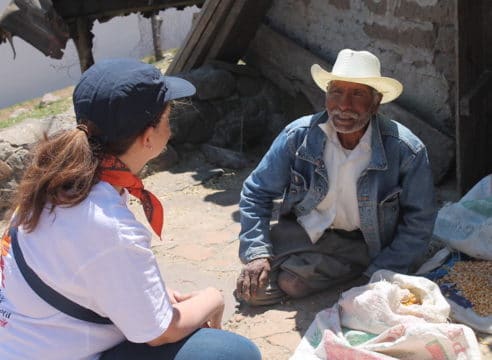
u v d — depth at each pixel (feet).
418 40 16.89
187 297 7.59
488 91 14.96
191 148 21.25
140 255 6.09
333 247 11.60
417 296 10.34
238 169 20.25
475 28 14.38
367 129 10.69
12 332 6.18
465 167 15.01
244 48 23.00
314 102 21.62
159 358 6.53
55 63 46.14
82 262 5.92
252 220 11.57
